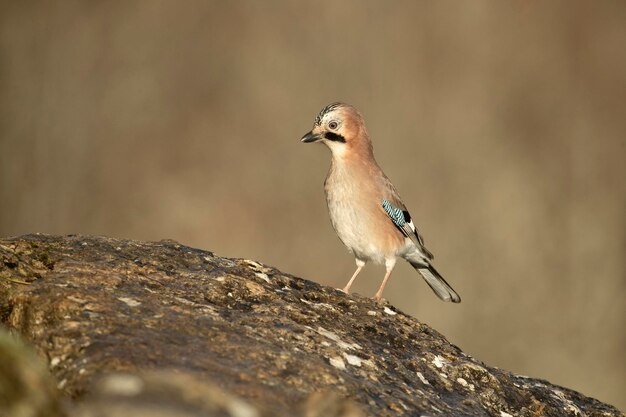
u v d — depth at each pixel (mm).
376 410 4379
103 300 4645
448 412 4781
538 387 5758
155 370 4039
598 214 17203
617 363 15797
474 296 16016
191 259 5703
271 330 4902
